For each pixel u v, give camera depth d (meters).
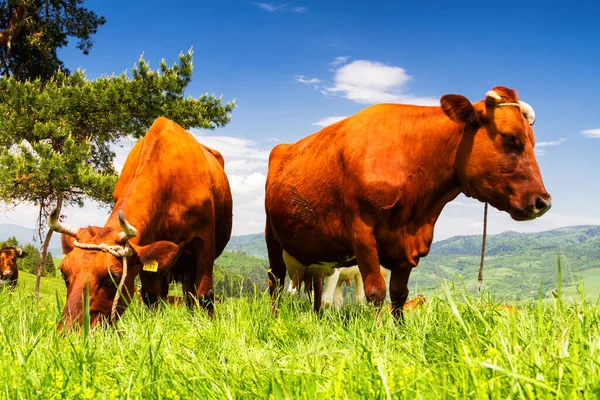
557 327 3.03
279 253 8.11
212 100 21.95
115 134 21.47
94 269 4.95
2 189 17.95
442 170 5.43
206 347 3.65
